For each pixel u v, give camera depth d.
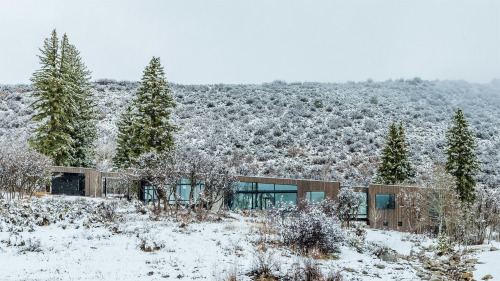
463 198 30.47
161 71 37.31
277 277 10.95
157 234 15.52
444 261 15.89
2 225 14.29
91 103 45.47
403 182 37.78
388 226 28.80
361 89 96.69
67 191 34.53
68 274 9.78
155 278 10.09
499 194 24.38
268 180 31.81
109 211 18.84
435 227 27.02
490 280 12.58
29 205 19.03
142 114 36.97
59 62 38.16
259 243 15.38
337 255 15.83
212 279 10.22
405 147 39.16
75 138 40.03
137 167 24.56
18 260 10.66
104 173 35.19
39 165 25.00
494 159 53.81
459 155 31.66
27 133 56.88
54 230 14.98
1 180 22.05
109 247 12.95
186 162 23.28
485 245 20.34
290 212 19.94
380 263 15.09
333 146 58.09
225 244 14.70
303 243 15.32
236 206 32.06
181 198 28.39
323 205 25.64
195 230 17.31
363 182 46.66
